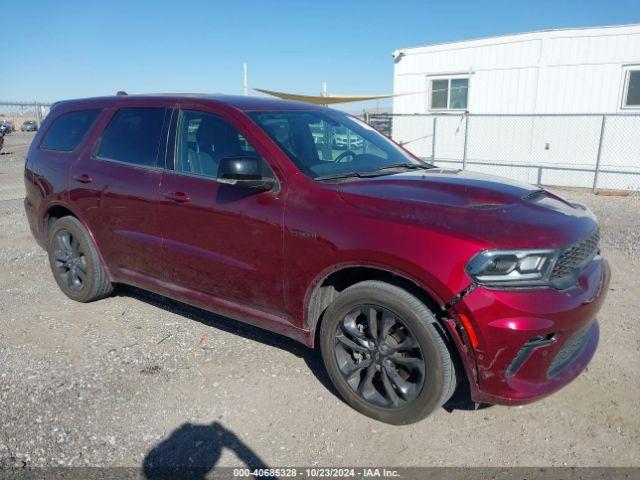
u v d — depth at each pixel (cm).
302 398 343
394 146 450
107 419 319
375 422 319
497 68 1380
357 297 312
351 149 407
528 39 1327
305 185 333
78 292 491
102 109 473
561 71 1306
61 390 346
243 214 350
